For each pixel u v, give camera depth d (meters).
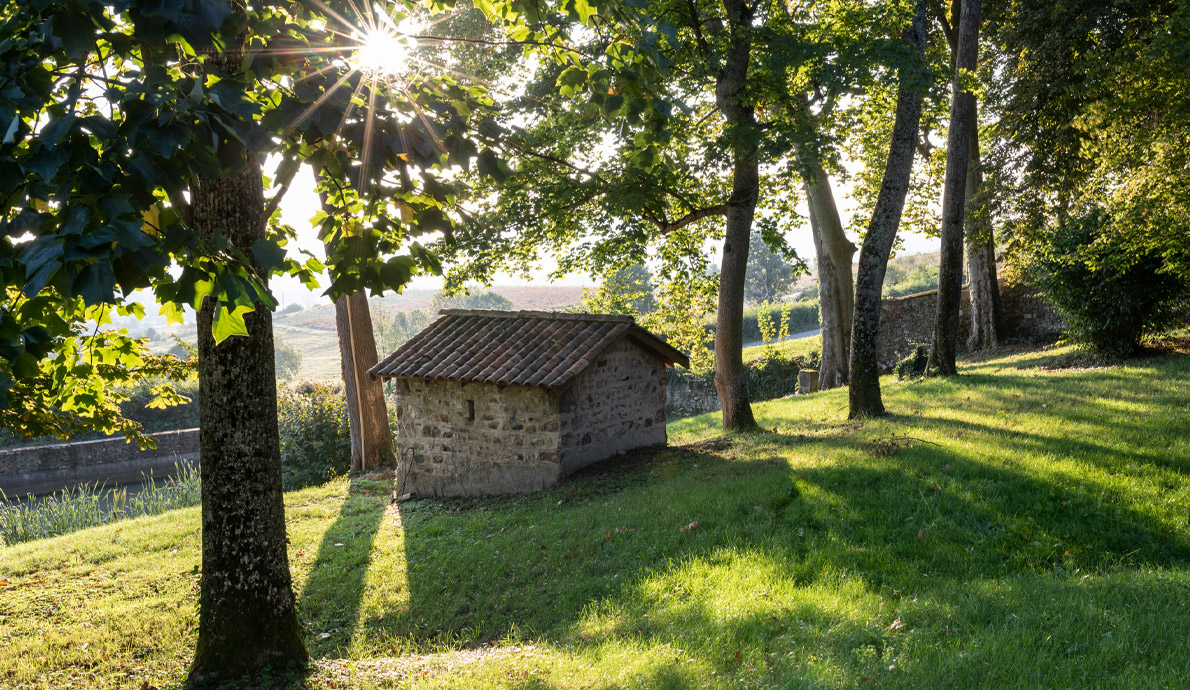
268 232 6.58
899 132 13.70
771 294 82.50
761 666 4.99
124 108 2.89
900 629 5.35
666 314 21.14
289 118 3.72
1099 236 14.66
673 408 28.12
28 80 2.98
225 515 6.05
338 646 7.51
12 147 2.83
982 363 21.08
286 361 56.62
